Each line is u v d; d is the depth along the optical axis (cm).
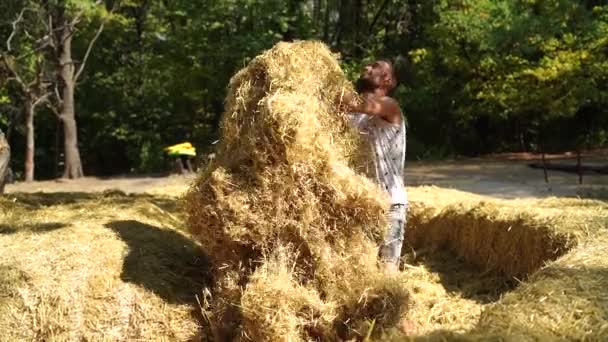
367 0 2203
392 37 2178
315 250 367
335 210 371
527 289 328
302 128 357
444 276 562
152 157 2247
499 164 1617
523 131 2052
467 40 1686
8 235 455
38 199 620
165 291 397
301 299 354
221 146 395
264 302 347
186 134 2356
